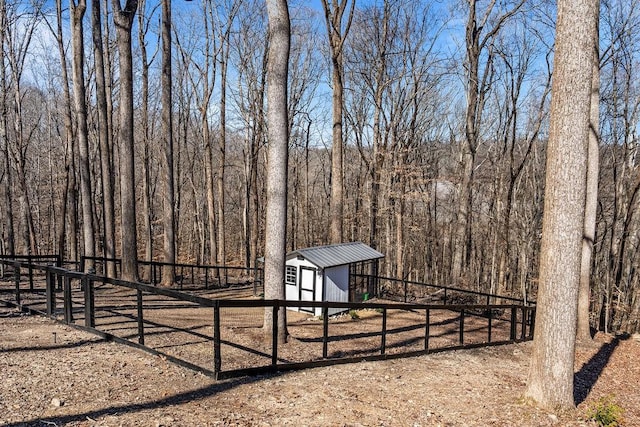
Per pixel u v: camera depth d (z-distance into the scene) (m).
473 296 19.58
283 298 8.09
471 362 8.10
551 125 5.66
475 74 19.14
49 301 8.23
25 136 32.81
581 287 12.05
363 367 6.92
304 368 6.53
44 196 33.62
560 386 5.75
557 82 5.54
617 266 19.30
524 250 18.83
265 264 8.07
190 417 4.44
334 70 16.02
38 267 8.30
